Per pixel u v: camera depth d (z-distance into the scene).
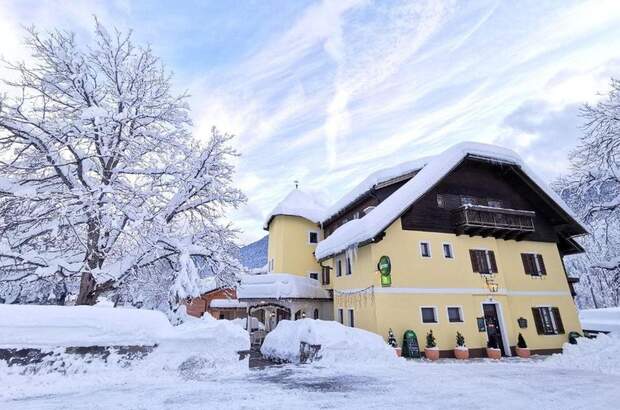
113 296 15.96
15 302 13.33
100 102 14.24
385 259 16.59
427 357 15.33
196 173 14.52
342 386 8.90
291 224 29.59
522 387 8.95
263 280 24.05
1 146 11.53
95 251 12.08
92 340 8.84
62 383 8.05
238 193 15.52
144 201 13.09
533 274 19.72
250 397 7.50
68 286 13.71
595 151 20.81
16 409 6.28
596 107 20.64
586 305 40.88
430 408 6.82
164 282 16.14
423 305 16.70
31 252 11.05
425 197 18.88
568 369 12.51
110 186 11.77
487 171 21.09
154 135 14.32
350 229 18.72
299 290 23.20
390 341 15.32
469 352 16.50
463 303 17.39
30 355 8.04
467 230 18.61
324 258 20.86
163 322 10.34
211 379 9.56
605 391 8.55
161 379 9.12
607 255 24.89
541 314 18.94
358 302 17.78
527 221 19.41
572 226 21.08
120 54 14.54
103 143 13.20
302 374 10.71
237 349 10.86
